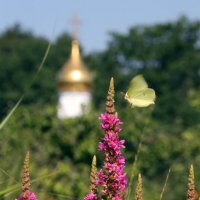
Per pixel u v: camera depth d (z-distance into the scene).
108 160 10.42
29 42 142.88
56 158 38.44
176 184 38.56
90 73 84.38
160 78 124.94
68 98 83.19
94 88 126.12
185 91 125.56
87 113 39.75
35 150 38.06
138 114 37.81
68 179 34.81
